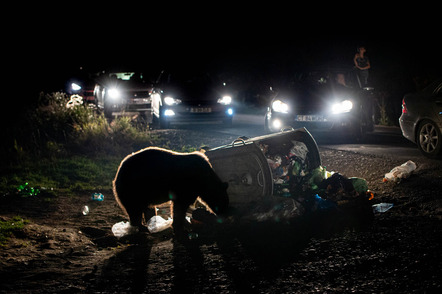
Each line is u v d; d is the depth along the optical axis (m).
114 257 5.75
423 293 4.11
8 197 9.04
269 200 6.84
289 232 6.15
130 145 13.82
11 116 16.45
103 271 5.24
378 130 16.67
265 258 5.28
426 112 9.72
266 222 6.64
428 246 5.23
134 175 6.37
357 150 11.16
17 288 4.77
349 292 4.25
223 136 14.41
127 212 6.58
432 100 9.62
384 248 5.27
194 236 6.32
